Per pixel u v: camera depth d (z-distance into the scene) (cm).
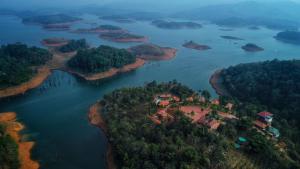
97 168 11394
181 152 10425
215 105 15812
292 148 11994
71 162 11700
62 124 14850
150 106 15412
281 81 18712
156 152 10556
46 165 11438
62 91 19900
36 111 16375
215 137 11419
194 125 12562
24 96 18762
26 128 14300
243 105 16562
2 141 11300
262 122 14288
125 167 10169
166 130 12481
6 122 14350
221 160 10206
